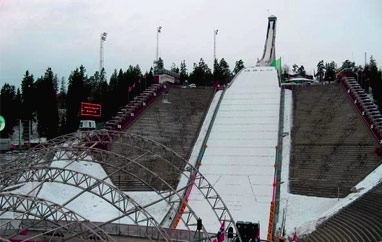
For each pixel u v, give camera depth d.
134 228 37.44
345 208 43.94
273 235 42.66
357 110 69.44
